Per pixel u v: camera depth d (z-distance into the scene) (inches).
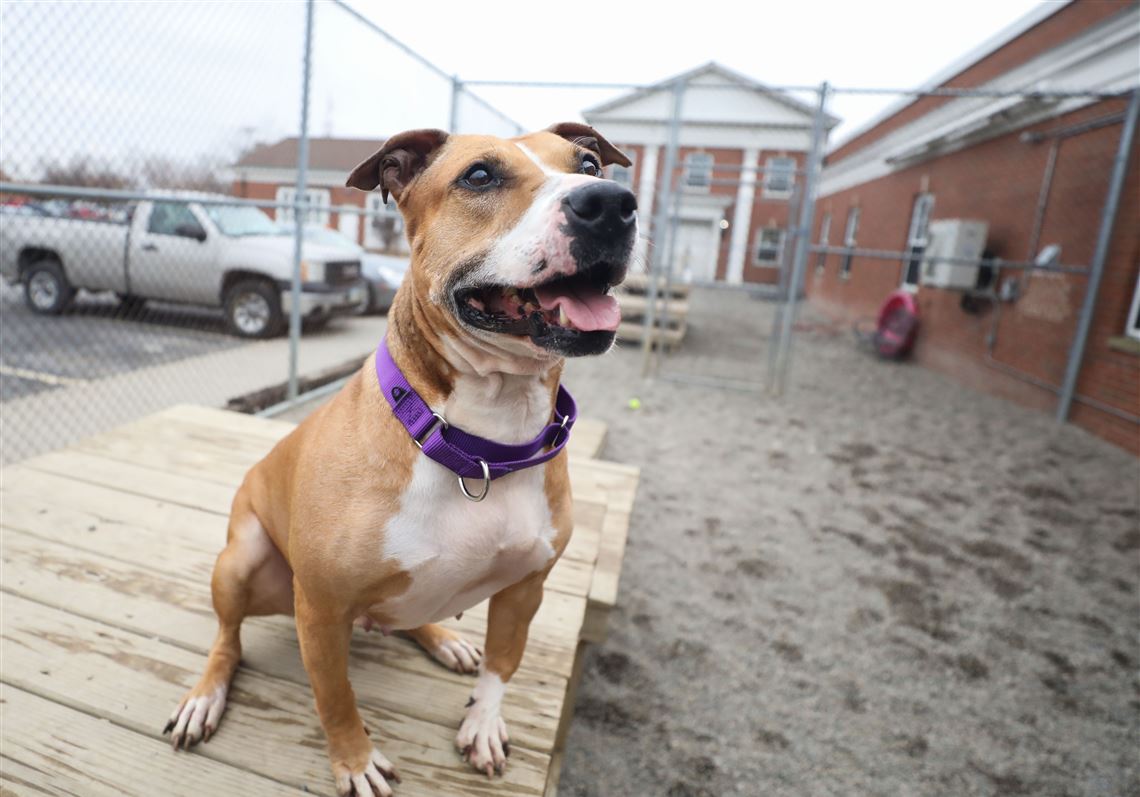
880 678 108.5
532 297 51.1
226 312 299.7
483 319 48.6
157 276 299.6
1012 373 299.1
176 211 294.2
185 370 236.8
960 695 105.7
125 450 120.4
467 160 52.4
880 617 125.5
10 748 59.7
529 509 55.7
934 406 287.9
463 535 52.7
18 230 298.2
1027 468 212.7
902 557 149.4
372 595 54.1
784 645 115.6
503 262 48.3
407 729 65.3
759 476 194.9
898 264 462.3
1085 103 265.9
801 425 249.8
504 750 63.4
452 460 50.8
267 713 65.3
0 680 66.6
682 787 85.7
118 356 251.1
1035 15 296.2
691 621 120.8
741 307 685.9
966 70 365.7
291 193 235.9
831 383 327.0
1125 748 96.6
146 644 72.9
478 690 63.9
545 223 47.1
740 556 145.8
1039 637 121.8
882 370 368.8
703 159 820.0
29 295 314.2
